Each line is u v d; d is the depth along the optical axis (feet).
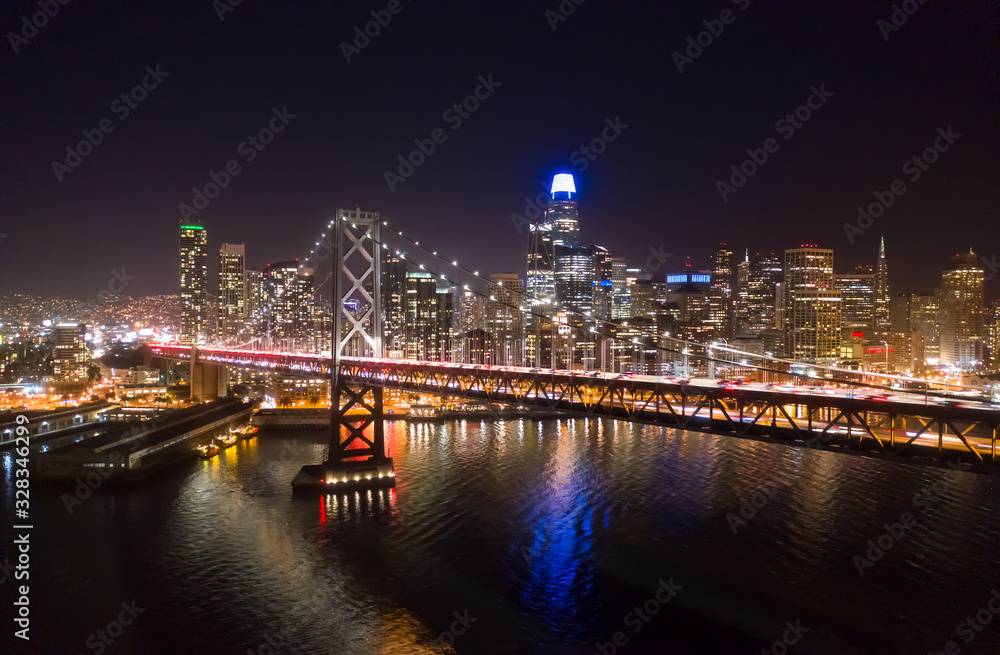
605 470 330.54
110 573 204.33
